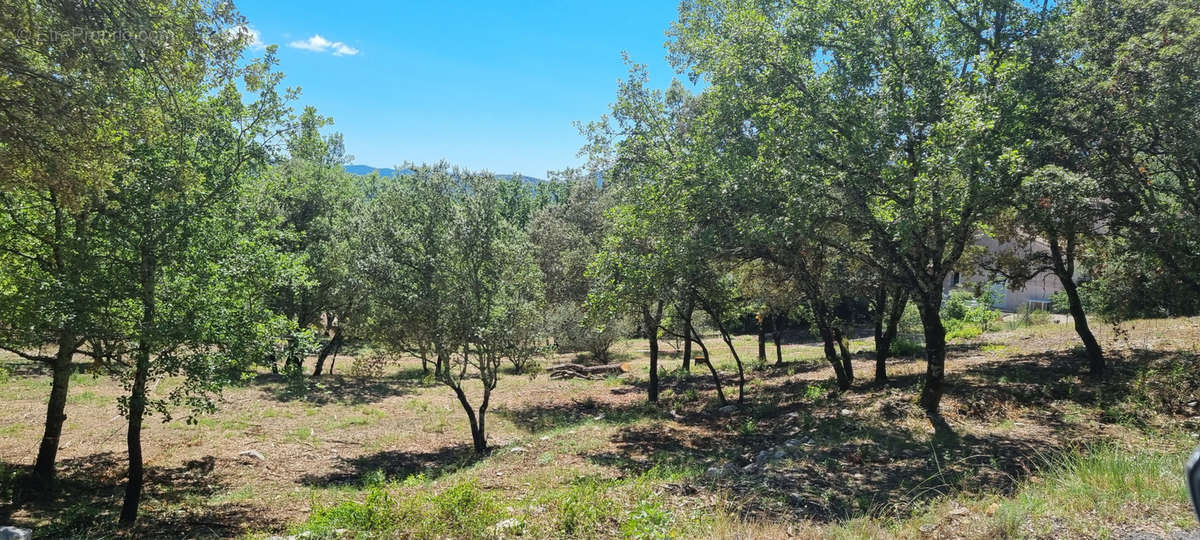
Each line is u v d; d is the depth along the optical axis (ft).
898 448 38.01
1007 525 19.12
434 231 54.39
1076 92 38.60
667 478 33.99
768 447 45.39
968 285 63.46
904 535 20.48
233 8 32.58
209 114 38.52
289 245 91.91
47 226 38.01
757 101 44.60
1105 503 19.98
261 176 45.14
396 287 52.70
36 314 32.78
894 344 94.32
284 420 70.33
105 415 65.87
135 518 35.50
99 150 30.86
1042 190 36.06
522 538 22.48
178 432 61.05
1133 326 71.41
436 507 26.25
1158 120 35.83
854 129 40.98
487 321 54.60
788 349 135.54
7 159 28.68
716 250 44.86
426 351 54.80
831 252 53.72
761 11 47.37
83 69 28.55
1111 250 47.75
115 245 33.88
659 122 60.34
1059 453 32.09
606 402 82.74
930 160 34.81
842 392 62.39
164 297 35.47
